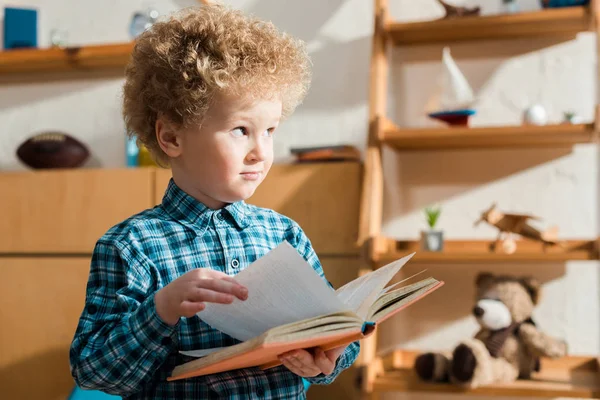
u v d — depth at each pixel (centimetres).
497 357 177
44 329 212
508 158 203
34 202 217
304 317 76
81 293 211
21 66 235
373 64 197
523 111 197
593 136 181
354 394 189
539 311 198
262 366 87
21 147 225
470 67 206
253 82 88
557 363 194
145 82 96
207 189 93
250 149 91
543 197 200
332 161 203
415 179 208
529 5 201
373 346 190
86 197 213
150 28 101
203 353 82
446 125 207
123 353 81
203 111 88
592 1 182
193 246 94
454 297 204
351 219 196
